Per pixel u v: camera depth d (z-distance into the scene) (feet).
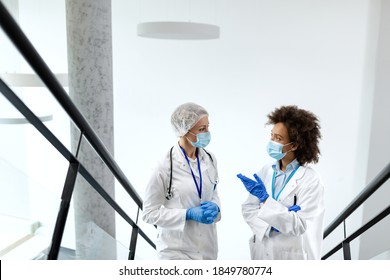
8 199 5.64
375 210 17.81
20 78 12.05
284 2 19.49
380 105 17.01
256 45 20.35
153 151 23.21
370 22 18.10
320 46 19.60
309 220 7.38
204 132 7.43
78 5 11.69
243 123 21.61
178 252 7.86
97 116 12.39
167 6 20.75
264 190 7.59
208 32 13.33
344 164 20.63
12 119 10.81
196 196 7.67
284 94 20.65
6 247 5.67
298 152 7.54
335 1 18.92
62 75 12.73
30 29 22.43
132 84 22.47
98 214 12.96
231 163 22.39
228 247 24.03
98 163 12.72
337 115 20.18
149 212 7.46
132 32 21.63
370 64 17.87
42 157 21.88
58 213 6.25
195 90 21.79
